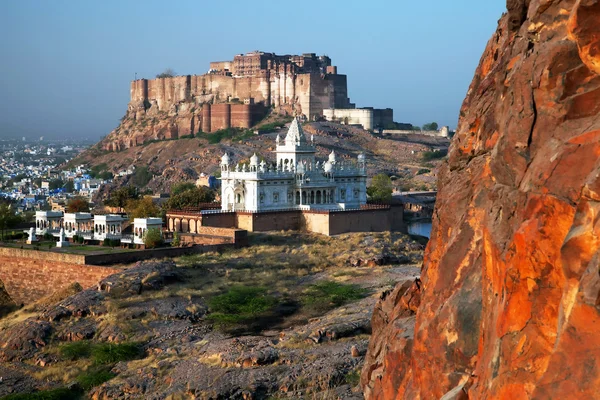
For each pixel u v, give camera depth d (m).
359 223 149.25
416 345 27.14
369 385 35.75
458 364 25.02
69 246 125.81
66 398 68.25
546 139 22.34
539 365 19.38
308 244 135.38
